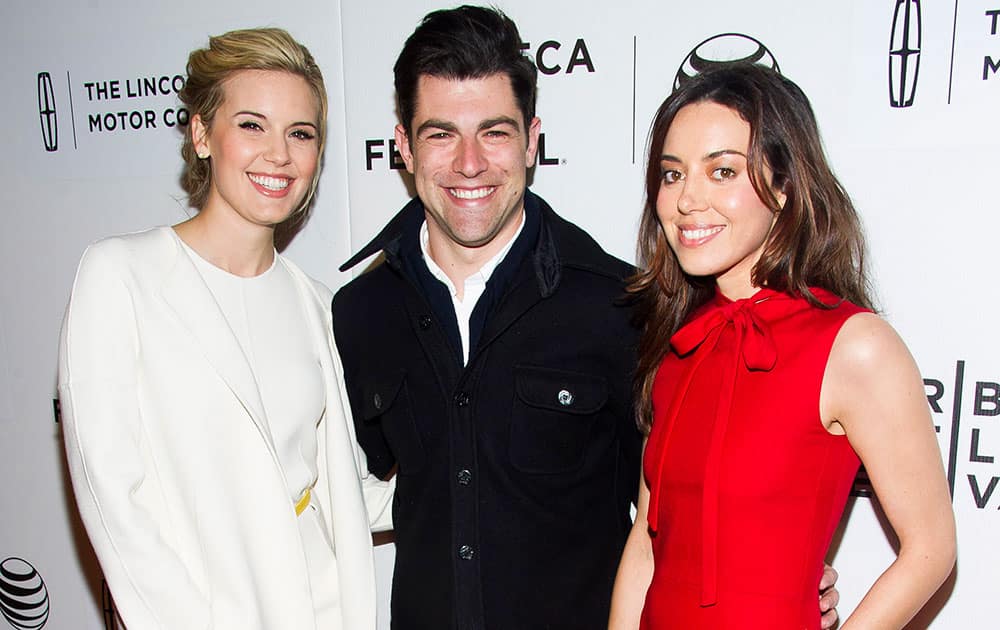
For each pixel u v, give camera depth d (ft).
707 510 3.28
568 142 5.18
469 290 4.32
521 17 5.15
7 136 6.40
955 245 4.59
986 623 4.82
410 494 4.37
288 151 4.09
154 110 5.98
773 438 3.19
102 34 6.02
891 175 4.65
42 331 6.55
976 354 4.63
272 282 4.32
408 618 4.35
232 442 3.90
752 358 3.25
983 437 4.68
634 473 4.57
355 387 4.69
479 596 4.04
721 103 3.26
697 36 4.85
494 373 4.13
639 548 3.98
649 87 4.98
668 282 3.84
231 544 3.85
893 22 4.54
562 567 4.14
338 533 4.33
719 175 3.27
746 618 3.24
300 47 4.19
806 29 4.66
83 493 3.69
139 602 3.65
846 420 3.14
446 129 3.96
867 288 4.71
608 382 4.17
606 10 4.99
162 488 3.84
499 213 4.08
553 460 4.09
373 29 5.43
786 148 3.24
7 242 6.53
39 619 6.93
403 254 4.43
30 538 6.85
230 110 4.00
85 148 6.21
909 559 3.06
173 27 5.84
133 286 3.79
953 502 4.80
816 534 3.26
